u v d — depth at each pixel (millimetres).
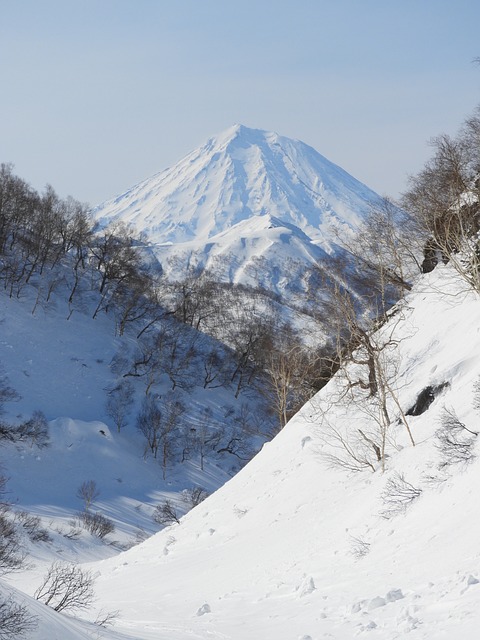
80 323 122750
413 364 35219
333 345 47031
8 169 134250
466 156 43688
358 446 33125
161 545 40438
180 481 98125
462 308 35438
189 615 23203
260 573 26969
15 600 13008
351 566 22859
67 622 13625
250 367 122750
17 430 94188
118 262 132250
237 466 105875
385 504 25422
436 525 21531
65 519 72438
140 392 113875
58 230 133375
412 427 30453
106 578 37000
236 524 36375
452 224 39125
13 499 80500
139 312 132125
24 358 111125
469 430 23875
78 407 106875
